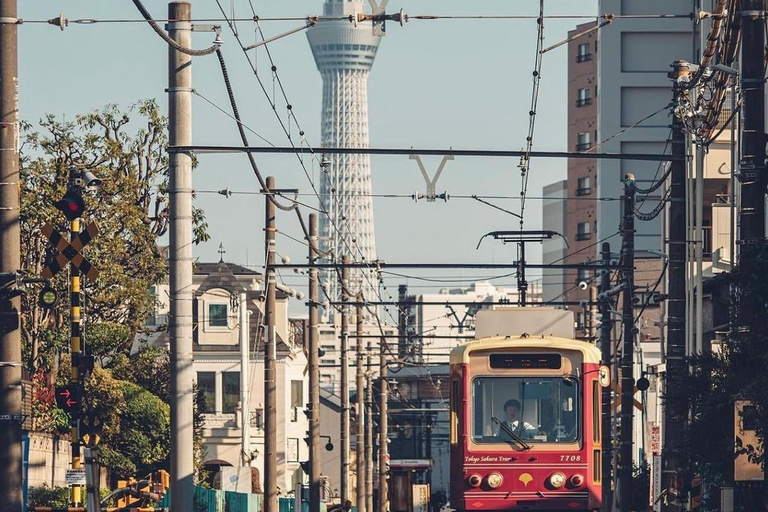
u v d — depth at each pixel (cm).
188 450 5900
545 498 5834
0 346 4994
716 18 6419
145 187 10244
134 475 10569
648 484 11831
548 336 6053
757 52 5381
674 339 7775
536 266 9075
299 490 10925
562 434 5862
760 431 4966
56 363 10219
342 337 13712
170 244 5934
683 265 7794
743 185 5388
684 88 7781
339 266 9269
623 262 9512
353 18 5781
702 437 5491
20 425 5003
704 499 7300
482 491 5834
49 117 9862
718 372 5416
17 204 5016
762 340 5191
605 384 5944
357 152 6281
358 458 15338
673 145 7825
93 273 5662
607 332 12069
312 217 11994
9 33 5016
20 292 5031
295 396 18588
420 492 10888
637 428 15700
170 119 5906
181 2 5800
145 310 10581
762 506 5012
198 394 12825
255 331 17238
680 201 7812
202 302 17088
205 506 10456
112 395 10312
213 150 5953
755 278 5284
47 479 9375
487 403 5884
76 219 5650
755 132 5375
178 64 5866
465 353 5897
